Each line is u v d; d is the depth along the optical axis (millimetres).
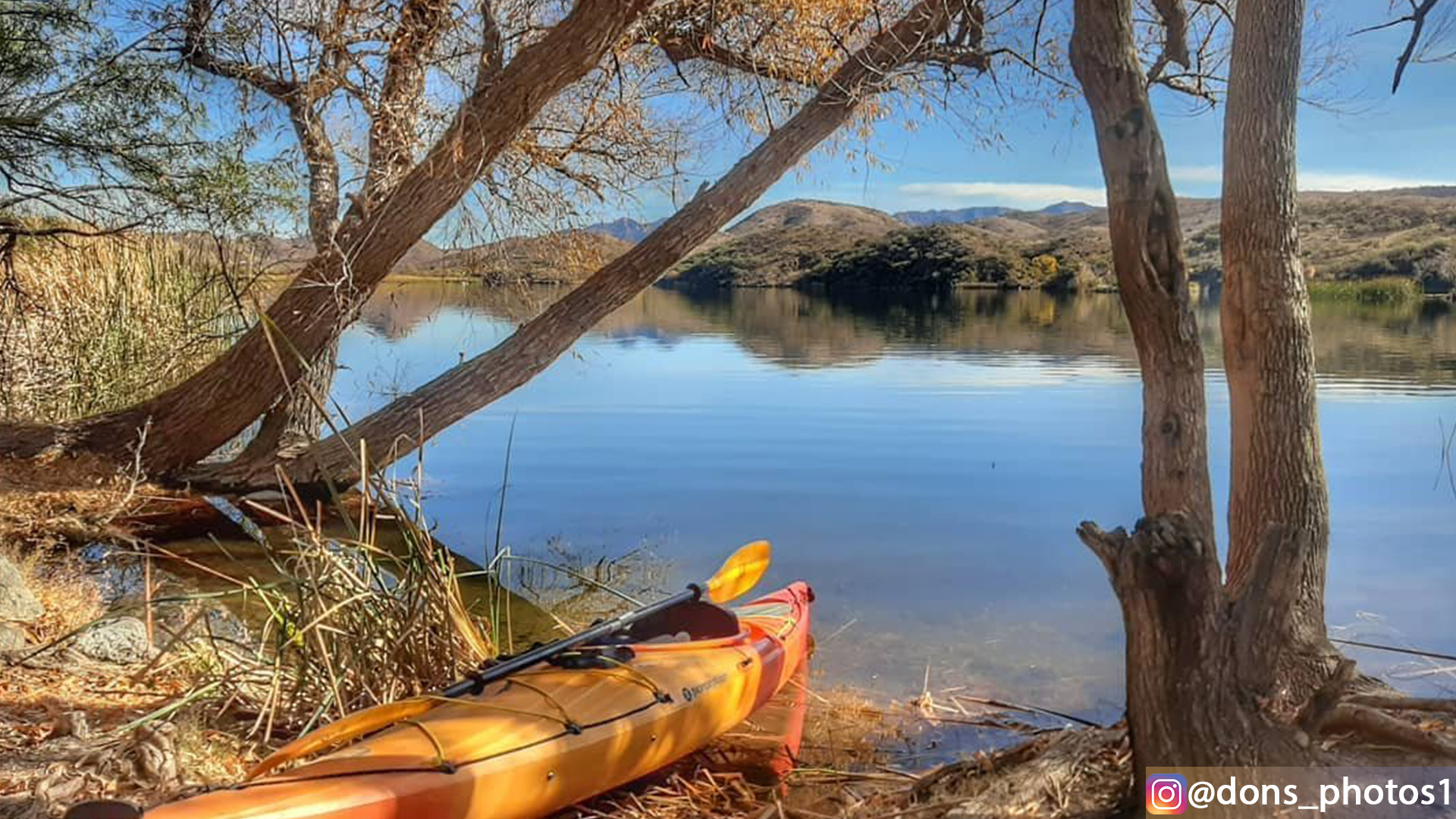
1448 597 7414
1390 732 3953
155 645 5961
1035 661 6348
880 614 7191
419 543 5211
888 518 10055
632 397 18328
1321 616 4852
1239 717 3346
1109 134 3957
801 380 20562
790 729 5348
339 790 3625
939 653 6461
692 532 9648
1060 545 9070
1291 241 4801
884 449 13602
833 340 28797
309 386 5465
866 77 10859
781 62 12484
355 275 10234
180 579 8023
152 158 11148
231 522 9875
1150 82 9859
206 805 3449
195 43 11031
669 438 14523
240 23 11047
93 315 12602
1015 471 12258
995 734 5309
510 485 11680
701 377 21172
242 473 10898
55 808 3695
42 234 11188
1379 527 9406
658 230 10883
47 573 7750
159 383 13008
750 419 16000
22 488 9820
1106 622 7055
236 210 11273
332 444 10805
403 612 5152
